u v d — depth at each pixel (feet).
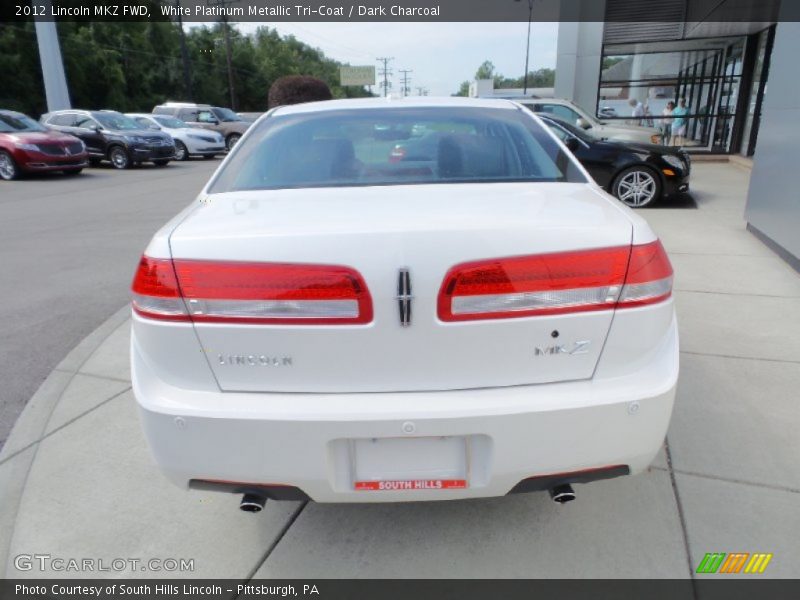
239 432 5.29
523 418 5.22
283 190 7.06
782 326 12.68
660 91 54.70
